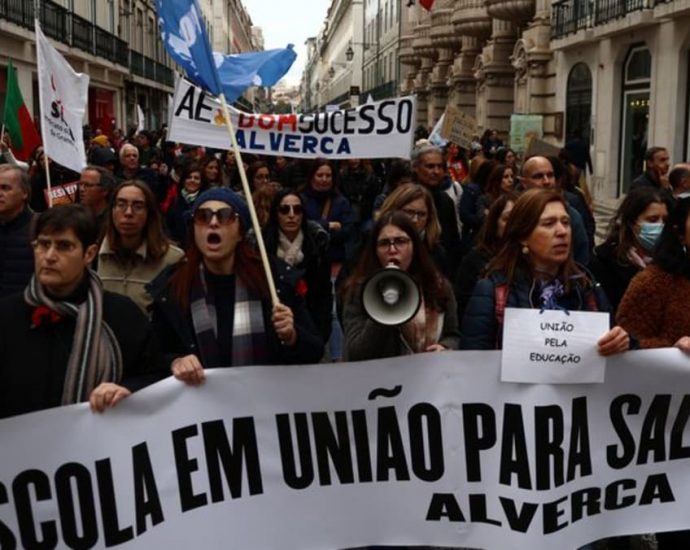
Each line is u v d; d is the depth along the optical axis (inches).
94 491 125.8
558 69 952.9
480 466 139.4
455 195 334.3
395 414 138.6
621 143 827.4
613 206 789.2
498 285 148.2
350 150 268.7
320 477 137.9
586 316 137.6
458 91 1402.6
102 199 246.7
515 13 1066.7
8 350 124.4
